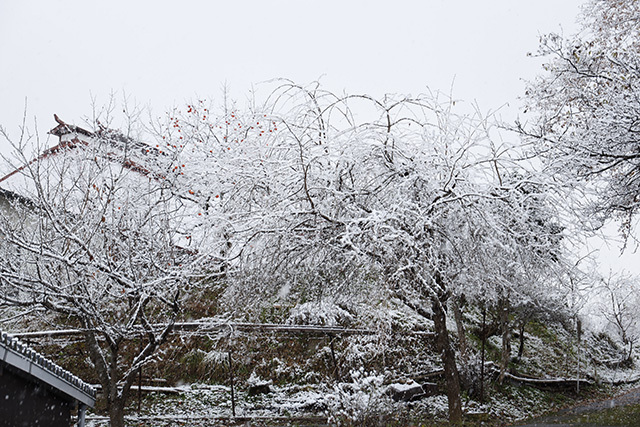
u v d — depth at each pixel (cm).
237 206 886
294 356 1280
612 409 1298
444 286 854
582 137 906
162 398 1102
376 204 872
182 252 940
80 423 651
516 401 1382
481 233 809
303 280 948
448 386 891
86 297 741
